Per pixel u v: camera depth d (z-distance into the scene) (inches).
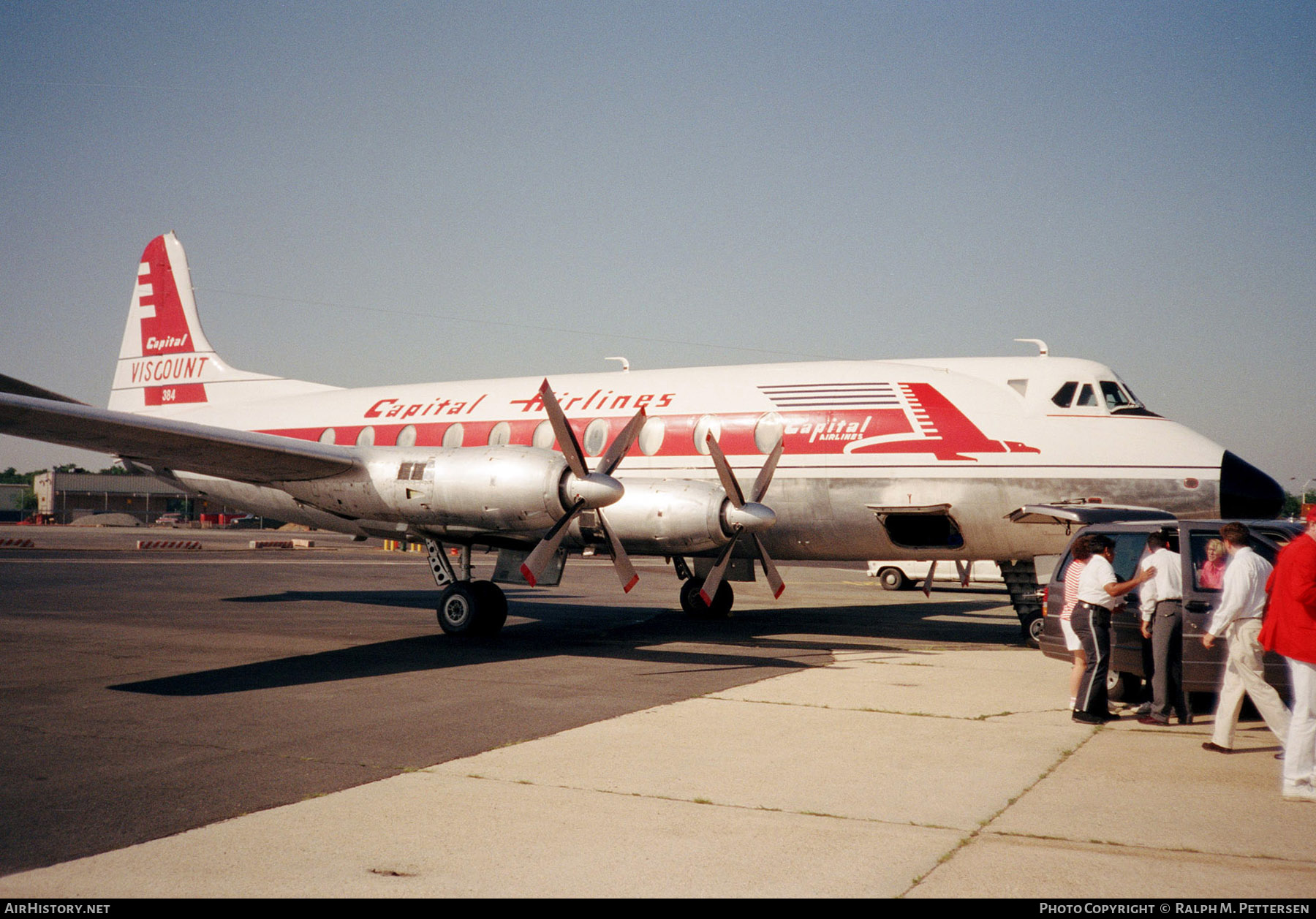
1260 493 486.6
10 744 269.7
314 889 165.8
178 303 791.1
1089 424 506.6
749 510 467.8
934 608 783.1
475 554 1529.3
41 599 710.5
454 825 200.8
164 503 3764.8
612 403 601.3
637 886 168.4
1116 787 235.8
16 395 429.7
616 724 302.5
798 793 227.1
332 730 289.4
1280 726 261.7
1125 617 347.3
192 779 235.0
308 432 684.1
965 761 260.2
